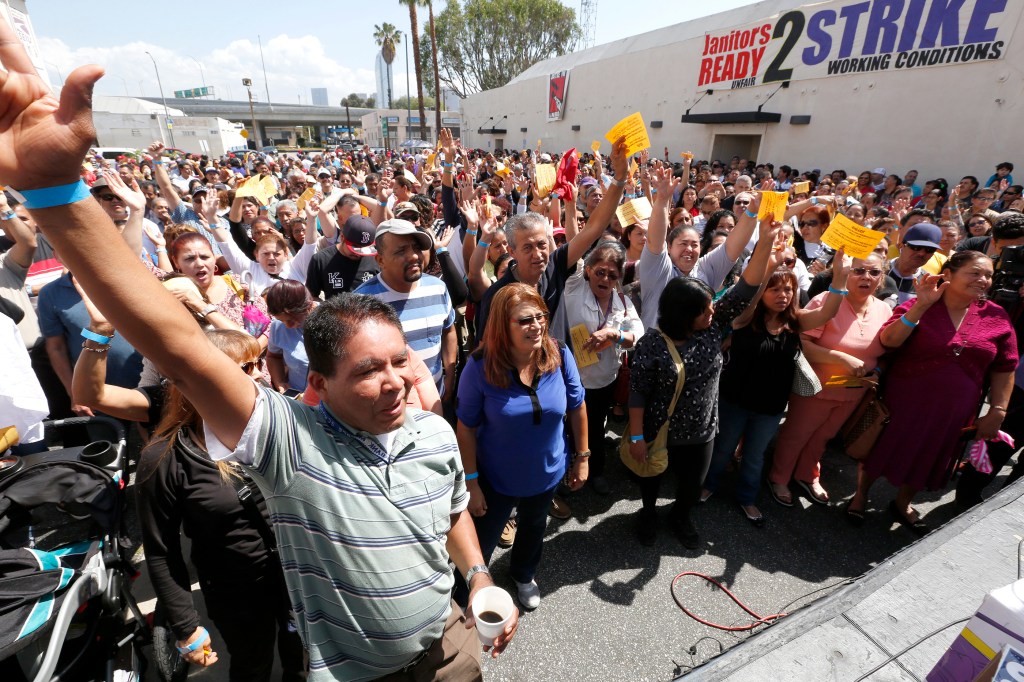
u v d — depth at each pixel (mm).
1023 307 3367
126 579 1910
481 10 46625
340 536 1115
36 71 670
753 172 13773
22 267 3191
